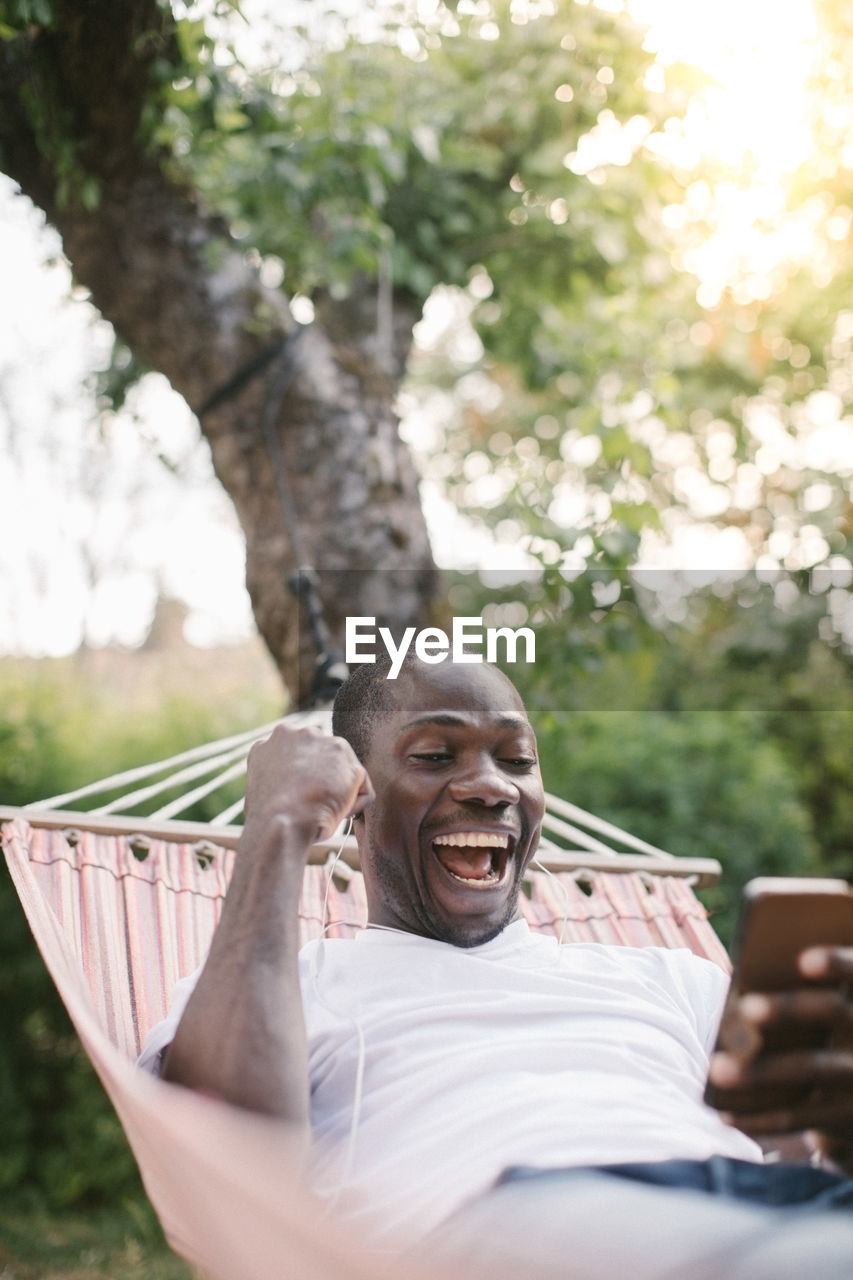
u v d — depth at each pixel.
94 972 2.11
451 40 4.06
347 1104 1.66
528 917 2.51
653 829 5.09
